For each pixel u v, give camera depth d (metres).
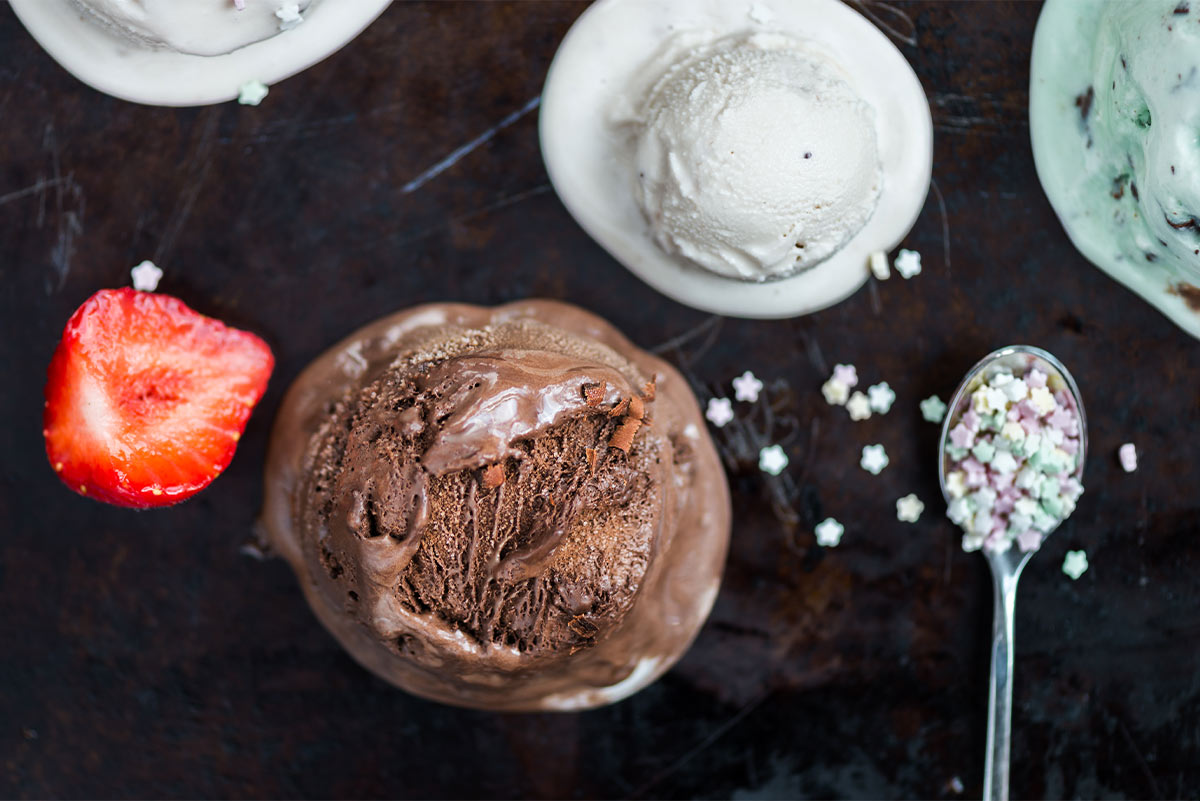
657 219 0.42
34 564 0.43
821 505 0.44
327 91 0.43
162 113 0.43
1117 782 0.44
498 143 0.43
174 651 0.43
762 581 0.44
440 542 0.40
